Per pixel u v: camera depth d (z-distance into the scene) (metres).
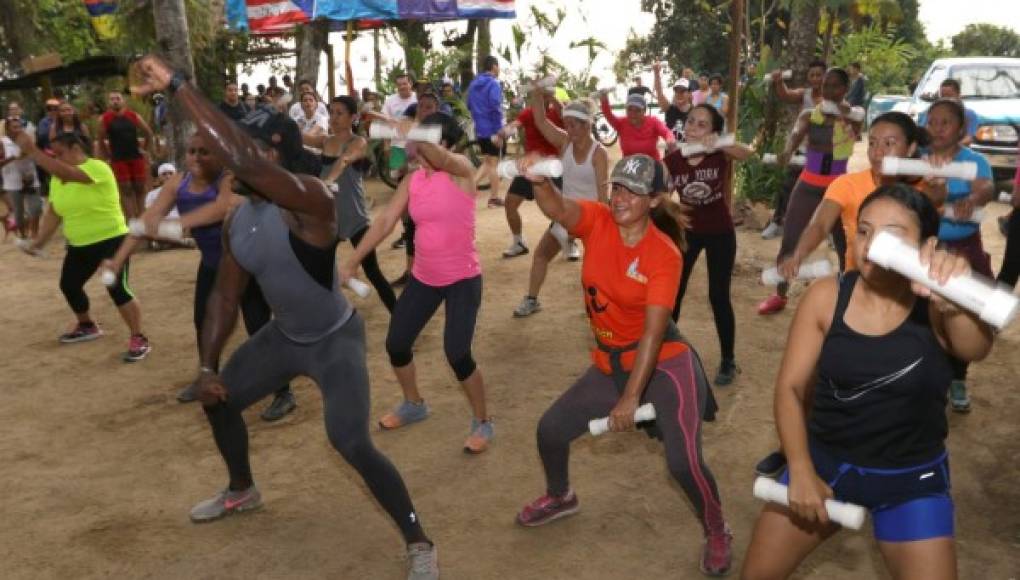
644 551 3.51
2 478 4.36
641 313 3.03
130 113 11.04
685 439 3.04
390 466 3.20
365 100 15.22
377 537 3.70
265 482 4.23
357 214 6.11
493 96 11.37
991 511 3.72
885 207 2.02
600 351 3.21
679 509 3.83
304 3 13.76
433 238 4.12
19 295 8.20
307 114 9.77
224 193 4.18
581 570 3.39
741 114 10.88
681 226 3.04
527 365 5.74
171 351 6.38
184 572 3.47
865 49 12.79
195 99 2.44
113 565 3.54
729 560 3.28
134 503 4.07
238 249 3.05
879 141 3.40
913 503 2.14
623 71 12.85
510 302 7.18
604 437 4.57
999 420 4.62
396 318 4.42
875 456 2.15
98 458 4.58
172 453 4.61
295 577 3.42
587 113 5.78
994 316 1.65
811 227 3.64
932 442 2.14
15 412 5.27
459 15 14.53
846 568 3.32
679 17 32.59
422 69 15.60
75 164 5.85
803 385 2.21
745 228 9.76
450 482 4.16
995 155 10.96
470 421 4.88
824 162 6.25
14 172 10.61
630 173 2.85
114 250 6.16
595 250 3.03
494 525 3.76
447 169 4.02
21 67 18.42
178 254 9.70
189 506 4.02
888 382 2.07
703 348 5.93
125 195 11.09
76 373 5.96
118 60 14.30
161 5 10.12
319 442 4.68
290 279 3.07
